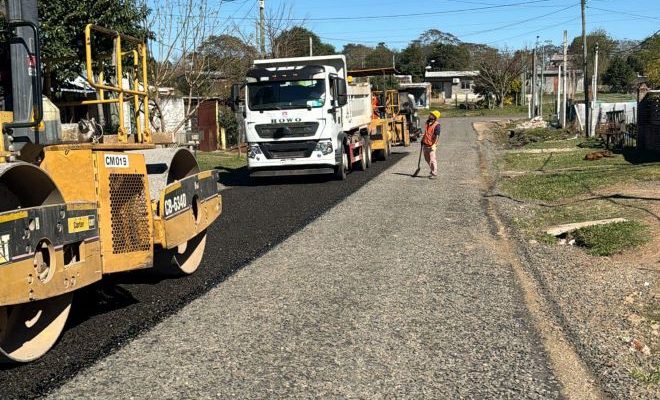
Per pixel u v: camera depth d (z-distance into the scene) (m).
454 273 7.92
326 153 16.86
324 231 10.56
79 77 8.81
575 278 7.74
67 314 5.67
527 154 25.14
